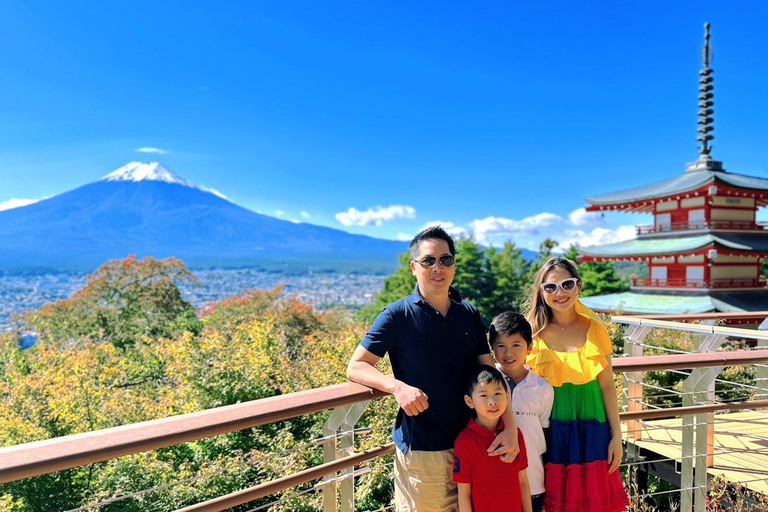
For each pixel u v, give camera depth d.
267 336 10.05
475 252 37.69
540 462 2.48
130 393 8.77
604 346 2.51
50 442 1.43
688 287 21.03
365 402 2.22
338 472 2.24
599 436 2.50
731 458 3.95
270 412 1.78
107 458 1.46
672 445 4.17
